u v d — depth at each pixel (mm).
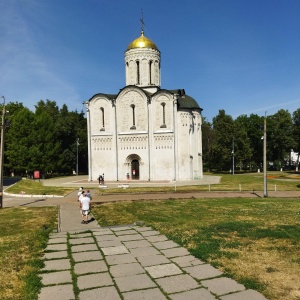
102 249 11812
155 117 53062
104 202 25422
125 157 54219
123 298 7570
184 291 7863
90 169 55156
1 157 23828
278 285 8016
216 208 21031
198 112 58969
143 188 37844
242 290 7828
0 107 75188
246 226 14633
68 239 13516
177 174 52094
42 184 46656
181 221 16547
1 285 8422
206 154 89375
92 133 55406
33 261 10297
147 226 15719
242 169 97625
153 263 10062
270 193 31297
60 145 72438
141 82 56812
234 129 77500
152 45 57375
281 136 83438
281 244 11633
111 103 54656
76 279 8852
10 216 19500
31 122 66188
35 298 7645
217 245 11641
